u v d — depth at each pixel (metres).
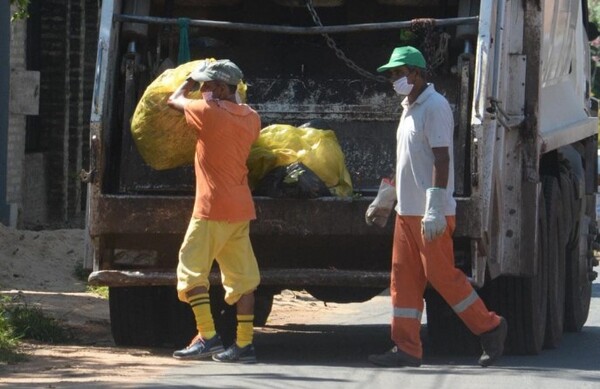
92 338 23.41
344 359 21.20
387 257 20.53
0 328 21.00
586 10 29.09
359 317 29.64
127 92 21.08
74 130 44.47
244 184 19.38
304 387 17.02
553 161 24.80
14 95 38.94
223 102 19.05
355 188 21.28
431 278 18.97
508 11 21.62
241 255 19.45
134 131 20.20
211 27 22.16
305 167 20.03
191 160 20.22
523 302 21.95
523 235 21.58
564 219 24.94
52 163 43.56
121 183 20.78
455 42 21.55
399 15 23.55
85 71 45.25
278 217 19.95
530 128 21.80
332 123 21.81
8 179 39.25
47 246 33.47
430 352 22.47
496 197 20.55
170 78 20.12
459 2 21.89
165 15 23.00
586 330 28.17
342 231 19.92
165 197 20.00
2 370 18.30
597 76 67.38
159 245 20.61
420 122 18.66
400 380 17.95
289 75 23.09
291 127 20.58
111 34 20.70
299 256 20.67
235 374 18.16
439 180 18.55
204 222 19.22
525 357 22.28
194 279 19.31
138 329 22.22
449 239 18.88
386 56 23.08
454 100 21.47
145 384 16.91
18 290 29.58
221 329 23.50
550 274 23.64
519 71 21.92
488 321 19.39
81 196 45.56
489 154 19.94
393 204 19.33
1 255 32.19
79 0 43.88
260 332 26.47
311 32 21.14
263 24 23.56
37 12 42.84
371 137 21.59
